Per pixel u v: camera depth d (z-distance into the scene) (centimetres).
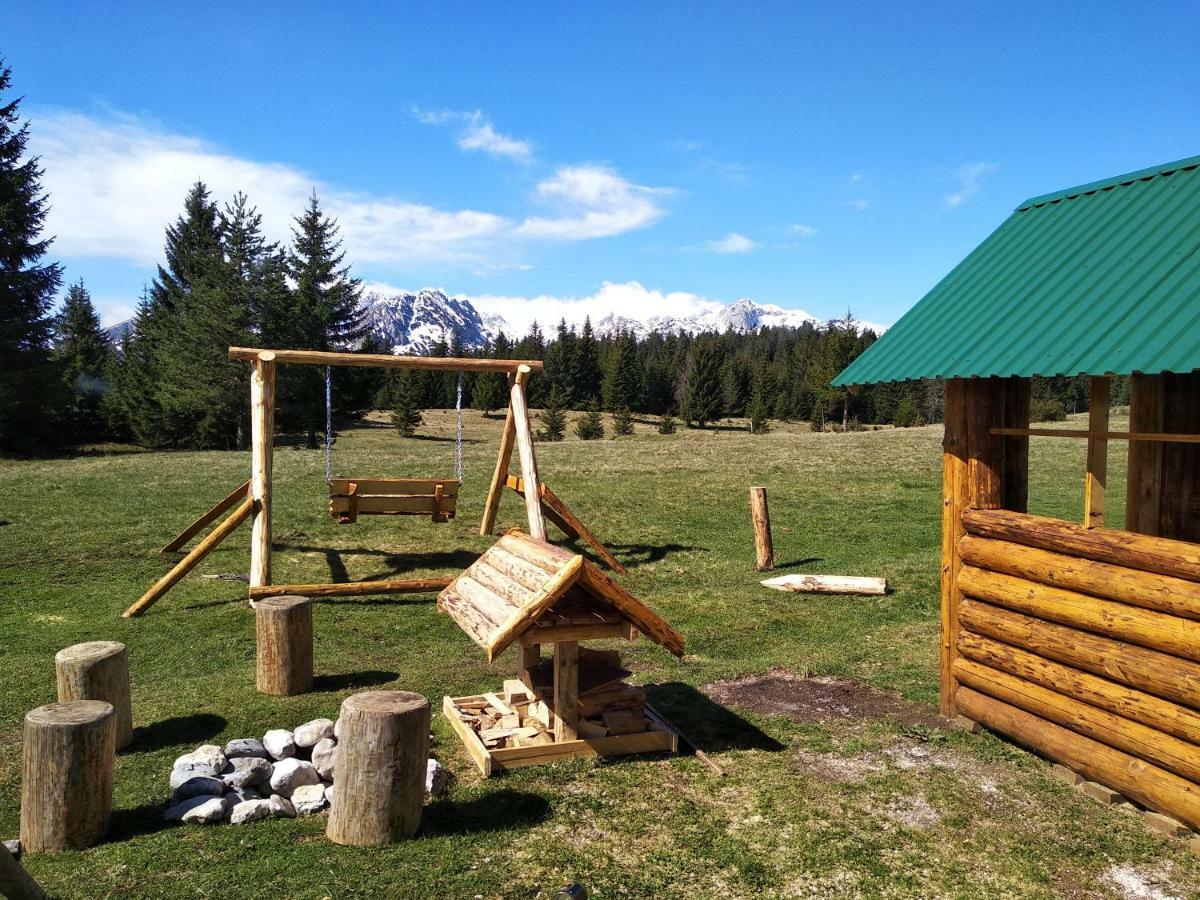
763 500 1377
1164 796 521
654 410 10012
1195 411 646
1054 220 732
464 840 511
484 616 620
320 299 5641
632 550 1507
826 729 706
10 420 3988
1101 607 566
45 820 483
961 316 690
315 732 604
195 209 6172
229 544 1433
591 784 596
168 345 4662
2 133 3844
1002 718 658
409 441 5044
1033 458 2719
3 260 3741
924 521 1788
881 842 520
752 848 511
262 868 470
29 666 848
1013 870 491
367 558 1378
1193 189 629
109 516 1582
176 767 562
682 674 869
